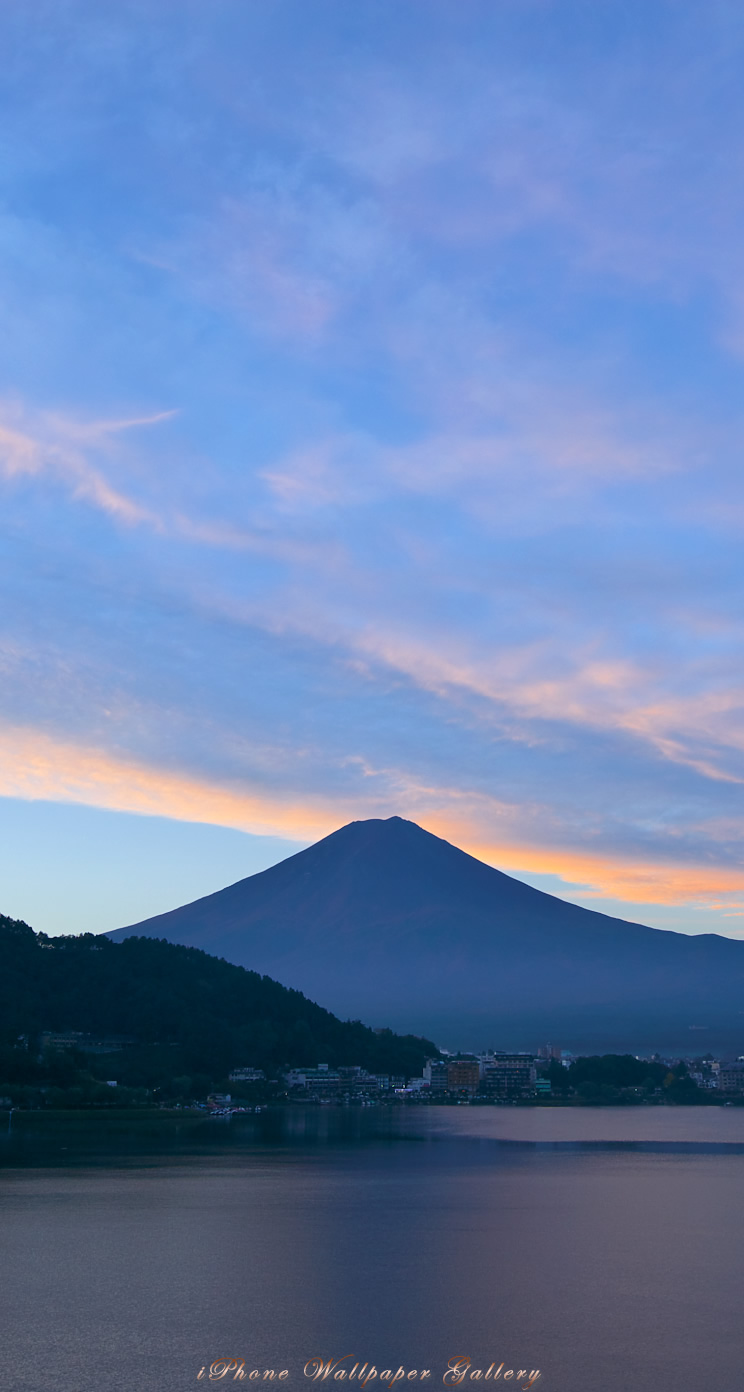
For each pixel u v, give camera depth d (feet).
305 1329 278.26
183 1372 247.70
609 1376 247.91
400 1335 273.95
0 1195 498.69
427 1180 570.46
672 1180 584.40
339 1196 501.97
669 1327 282.97
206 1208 460.14
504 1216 448.24
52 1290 315.99
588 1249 379.14
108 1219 430.61
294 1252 368.48
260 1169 612.70
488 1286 323.37
